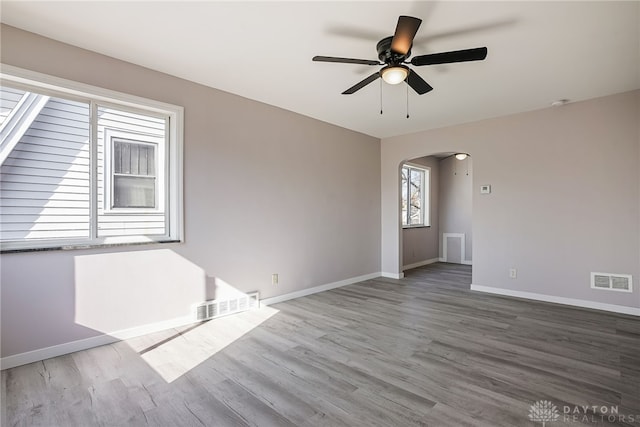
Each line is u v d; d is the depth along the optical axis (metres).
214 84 3.46
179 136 3.27
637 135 3.66
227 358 2.60
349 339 2.99
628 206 3.72
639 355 2.64
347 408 1.95
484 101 3.97
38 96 2.66
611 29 2.42
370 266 5.70
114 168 3.00
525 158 4.38
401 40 2.13
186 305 3.34
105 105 2.94
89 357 2.60
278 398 2.05
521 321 3.47
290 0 2.12
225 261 3.65
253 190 3.92
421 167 7.23
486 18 2.30
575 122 4.02
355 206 5.39
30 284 2.50
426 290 4.86
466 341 2.94
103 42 2.63
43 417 1.87
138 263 3.03
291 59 2.92
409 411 1.92
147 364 2.49
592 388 2.16
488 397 2.06
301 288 4.50
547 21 2.33
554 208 4.18
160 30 2.46
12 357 2.42
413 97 3.84
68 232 2.76
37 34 2.50
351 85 3.48
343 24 2.38
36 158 2.64
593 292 3.92
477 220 4.80
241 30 2.46
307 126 4.57
